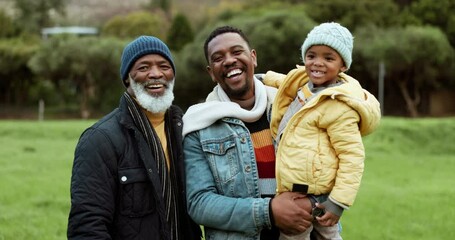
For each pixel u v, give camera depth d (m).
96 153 3.75
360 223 10.02
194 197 3.87
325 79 3.96
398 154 20.30
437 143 21.92
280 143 3.88
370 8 46.50
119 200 3.79
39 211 10.82
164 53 4.00
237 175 3.90
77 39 45.00
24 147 20.20
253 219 3.72
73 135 24.22
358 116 3.81
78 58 43.59
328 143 3.84
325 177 3.77
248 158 3.93
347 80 4.01
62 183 13.62
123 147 3.82
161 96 3.95
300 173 3.77
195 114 4.05
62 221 10.00
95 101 47.22
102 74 44.97
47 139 23.38
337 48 3.94
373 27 43.25
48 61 44.00
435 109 44.78
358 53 41.34
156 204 3.79
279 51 40.00
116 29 60.97
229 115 3.98
